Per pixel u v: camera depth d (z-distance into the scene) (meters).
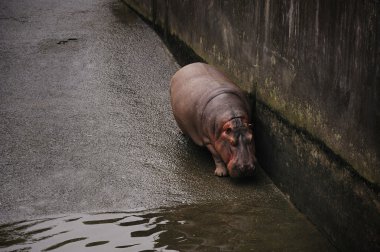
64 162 7.14
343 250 5.33
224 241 5.62
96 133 7.84
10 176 6.84
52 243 5.64
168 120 8.21
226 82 7.05
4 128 7.95
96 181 6.74
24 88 9.16
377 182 4.68
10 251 5.52
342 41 5.05
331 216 5.50
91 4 13.02
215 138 6.61
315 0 5.45
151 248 5.53
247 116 6.65
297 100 5.96
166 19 10.50
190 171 6.96
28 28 11.54
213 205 6.27
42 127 7.99
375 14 4.54
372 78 4.63
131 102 8.73
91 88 9.17
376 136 4.64
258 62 6.82
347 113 5.06
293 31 5.92
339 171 5.28
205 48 8.70
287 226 5.86
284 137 6.34
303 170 5.98
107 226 5.91
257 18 6.73
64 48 10.59
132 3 12.49
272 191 6.57
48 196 6.46
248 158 6.39
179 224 5.93
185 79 7.26
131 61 10.12
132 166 7.06
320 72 5.46
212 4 8.20
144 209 6.21
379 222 4.70
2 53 10.36
